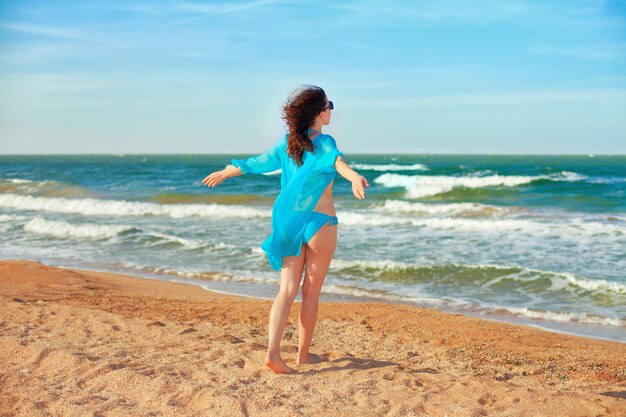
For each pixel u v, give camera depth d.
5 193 33.19
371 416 3.21
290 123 3.76
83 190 33.78
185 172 56.25
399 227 17.22
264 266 12.12
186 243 14.62
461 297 9.47
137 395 3.58
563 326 7.80
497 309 8.70
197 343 4.82
